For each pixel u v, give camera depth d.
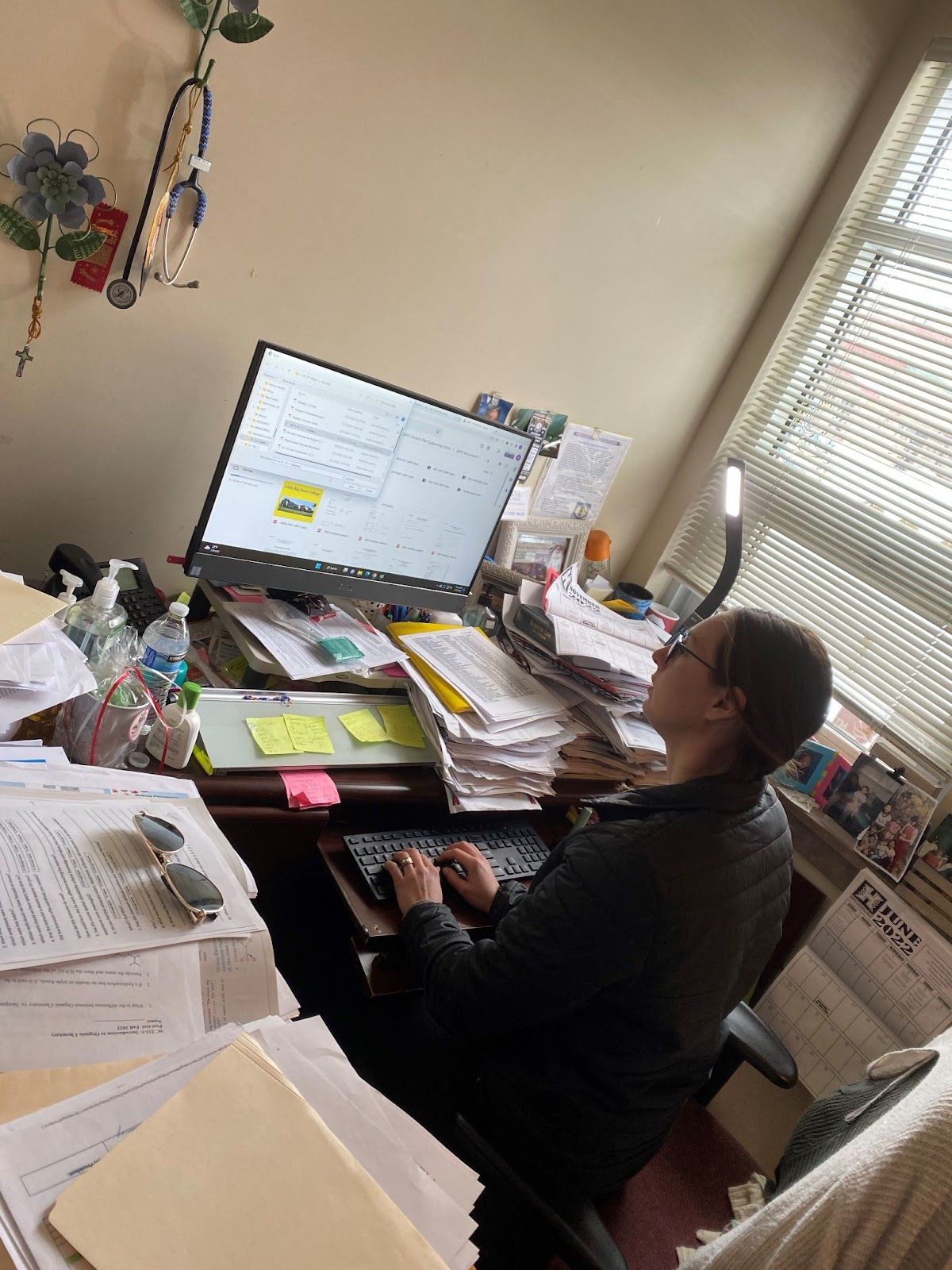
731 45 1.63
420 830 1.38
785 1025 1.80
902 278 1.84
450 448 1.47
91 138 1.14
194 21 1.11
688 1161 1.34
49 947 0.69
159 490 1.44
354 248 1.41
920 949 1.64
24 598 0.99
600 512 2.09
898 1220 0.65
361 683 1.46
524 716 1.50
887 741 1.79
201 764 1.16
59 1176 0.54
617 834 1.04
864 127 1.87
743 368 2.05
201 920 0.79
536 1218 0.94
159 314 1.29
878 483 1.86
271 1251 0.55
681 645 1.16
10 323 1.19
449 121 1.40
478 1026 1.08
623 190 1.65
